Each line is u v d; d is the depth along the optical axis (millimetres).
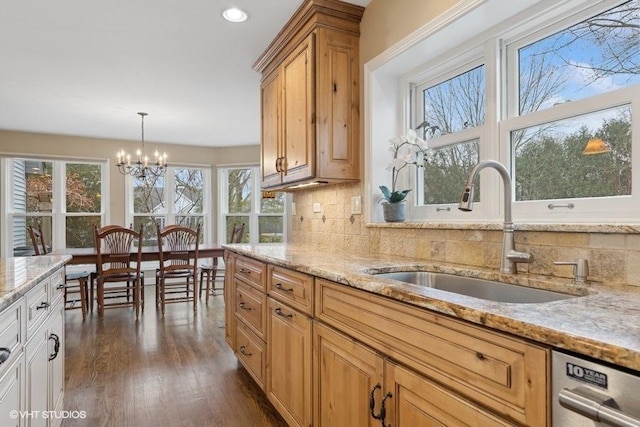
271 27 2414
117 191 5617
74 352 2953
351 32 2244
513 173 1586
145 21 2318
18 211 5105
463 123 1876
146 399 2191
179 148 6031
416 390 997
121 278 4113
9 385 1071
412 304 1009
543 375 684
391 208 2021
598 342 599
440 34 1720
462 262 1634
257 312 2174
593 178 1307
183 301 4469
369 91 2168
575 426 628
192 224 6141
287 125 2473
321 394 1490
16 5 2119
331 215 2561
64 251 4191
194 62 2930
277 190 3002
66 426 1894
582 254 1198
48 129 4996
